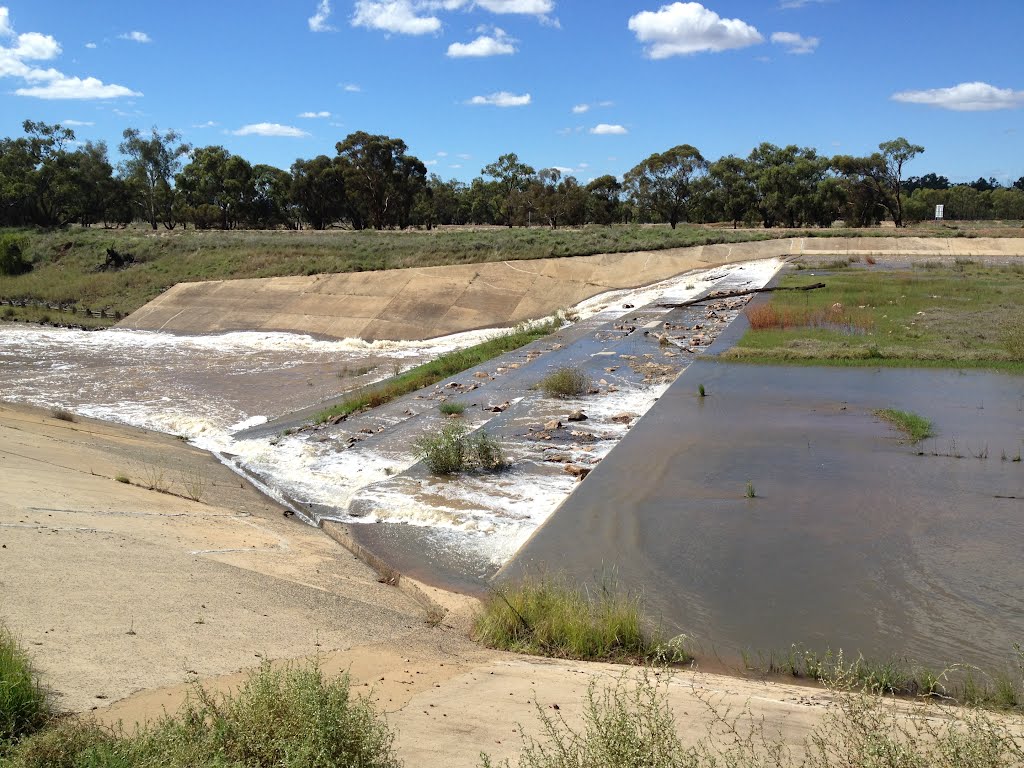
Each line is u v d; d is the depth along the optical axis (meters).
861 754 4.33
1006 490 12.36
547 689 6.46
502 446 16.41
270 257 54.41
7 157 92.25
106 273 56.72
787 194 92.88
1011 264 47.09
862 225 91.69
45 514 10.00
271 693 4.74
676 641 7.94
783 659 7.82
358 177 98.06
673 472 13.85
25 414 19.72
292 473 16.41
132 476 14.29
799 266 48.09
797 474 13.45
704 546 10.77
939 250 55.16
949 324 27.41
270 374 29.45
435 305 41.25
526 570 10.34
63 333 41.91
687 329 29.84
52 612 6.83
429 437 17.11
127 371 30.25
